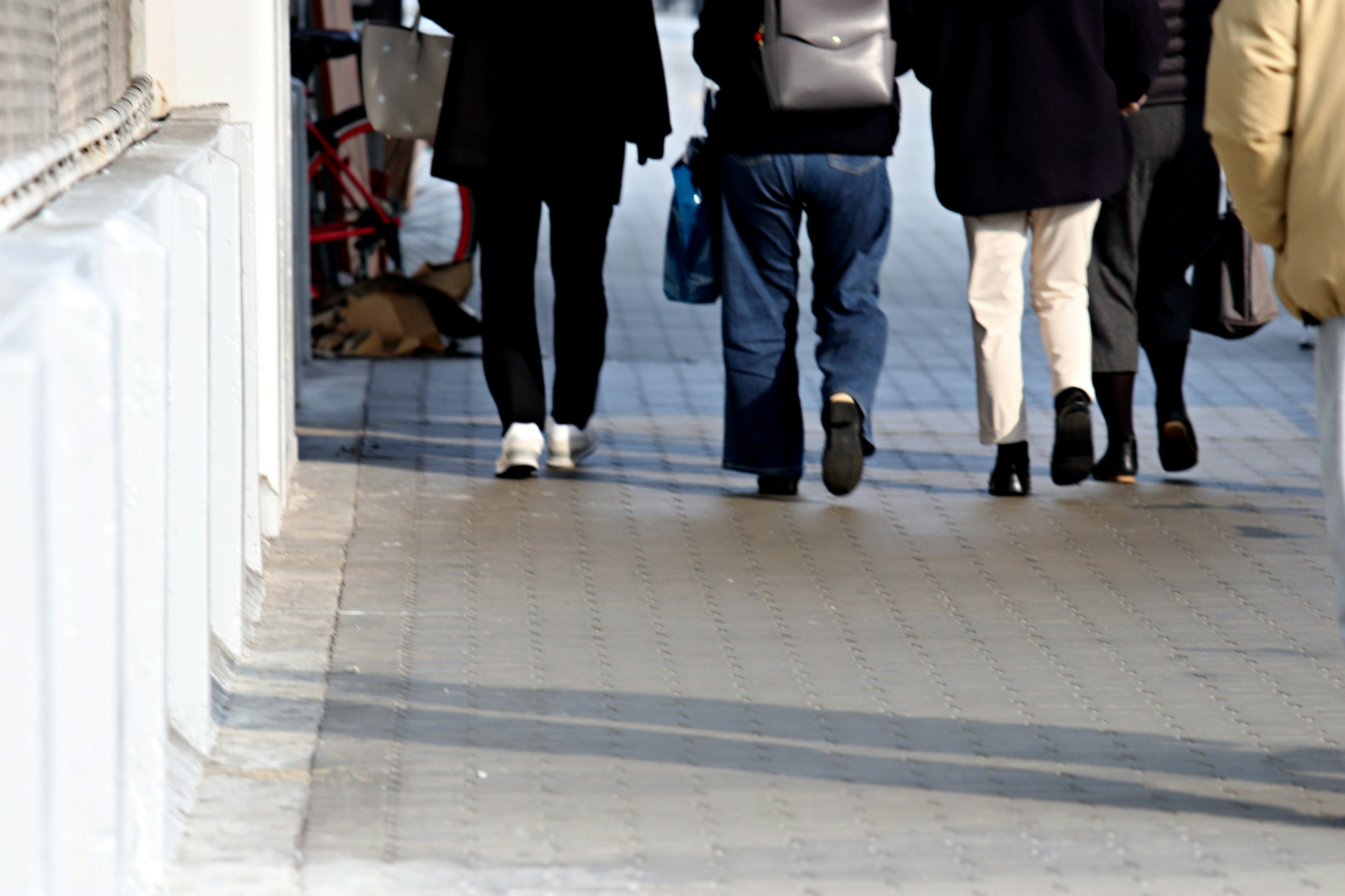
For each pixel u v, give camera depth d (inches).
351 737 366.0
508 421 627.5
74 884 223.5
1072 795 343.9
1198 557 535.5
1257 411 769.6
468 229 1016.2
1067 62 582.2
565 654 430.9
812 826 325.1
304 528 549.6
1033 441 710.5
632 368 857.5
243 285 443.2
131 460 266.5
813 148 575.8
